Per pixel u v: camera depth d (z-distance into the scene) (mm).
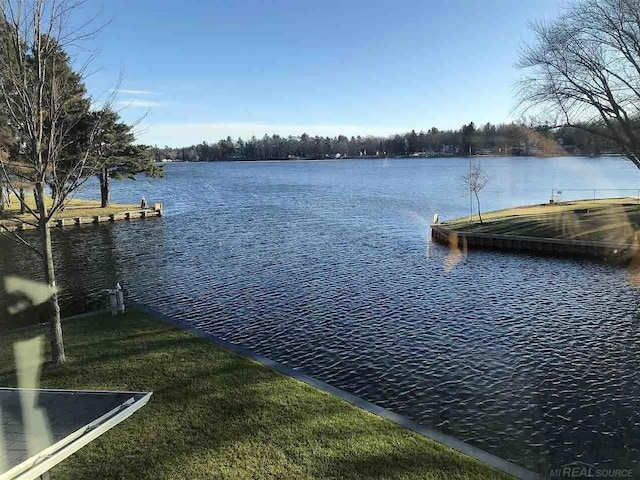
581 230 25484
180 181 92875
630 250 21703
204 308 15344
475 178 55281
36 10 8305
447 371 10586
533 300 15883
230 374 8859
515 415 8719
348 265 21422
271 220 36844
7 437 4332
